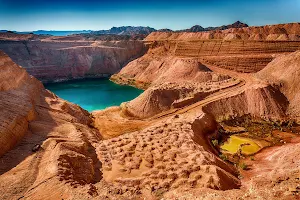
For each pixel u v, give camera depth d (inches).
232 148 1456.7
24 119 1237.7
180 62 2844.5
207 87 2102.6
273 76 2202.3
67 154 977.5
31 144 1095.6
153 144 1152.2
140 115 1888.5
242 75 2588.6
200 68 2714.1
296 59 2138.3
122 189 847.1
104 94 2896.2
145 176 923.4
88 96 2837.1
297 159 1075.9
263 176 844.6
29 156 994.1
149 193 823.1
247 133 1642.5
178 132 1274.6
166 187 857.5
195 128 1418.6
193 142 1159.6
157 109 1886.1
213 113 1823.3
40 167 925.2
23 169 903.1
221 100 1882.4
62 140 1140.5
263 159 1301.7
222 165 1087.6
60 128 1346.0
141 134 1283.2
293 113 1838.1
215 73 2588.6
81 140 1191.6
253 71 2773.1
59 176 832.3
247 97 1909.4
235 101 1887.3
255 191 666.8
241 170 1182.9
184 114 1716.3
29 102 1453.0
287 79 2043.6
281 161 1156.5
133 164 1000.9
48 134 1216.8
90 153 1132.5
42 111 1518.2
